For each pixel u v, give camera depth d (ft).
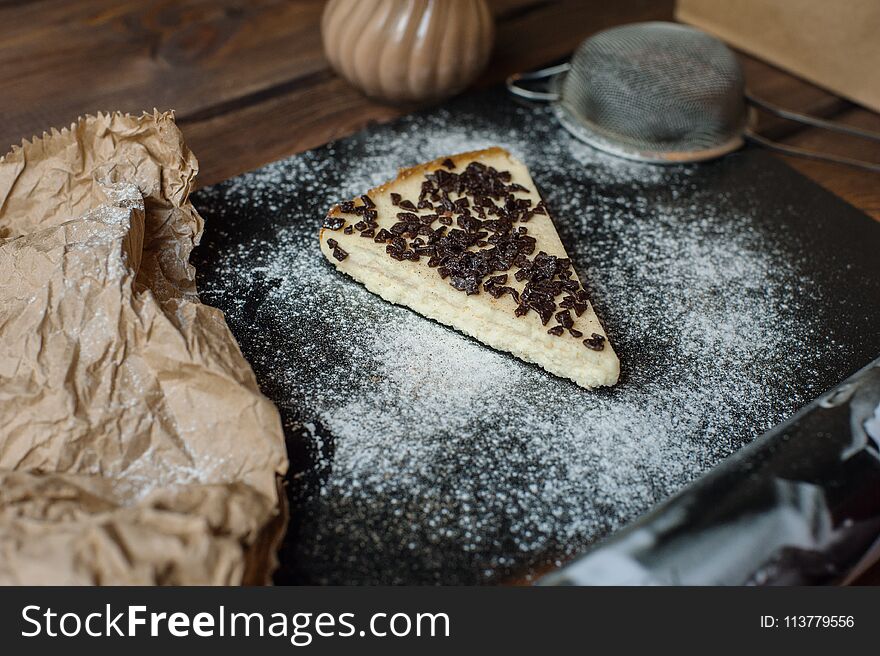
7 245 1.13
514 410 1.16
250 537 0.97
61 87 1.57
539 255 1.28
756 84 1.67
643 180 1.47
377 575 1.01
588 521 1.06
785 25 1.66
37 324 1.07
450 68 1.51
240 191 1.40
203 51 1.68
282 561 1.02
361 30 1.49
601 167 1.49
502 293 1.23
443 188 1.37
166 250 1.25
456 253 1.28
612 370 1.17
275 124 1.53
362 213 1.33
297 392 1.16
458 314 1.24
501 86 1.64
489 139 1.53
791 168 1.51
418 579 1.01
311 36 1.74
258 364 1.18
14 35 1.68
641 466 1.11
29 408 1.03
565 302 1.23
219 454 1.03
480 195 1.36
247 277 1.28
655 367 1.21
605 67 1.49
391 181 1.38
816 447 1.03
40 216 1.23
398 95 1.55
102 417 1.04
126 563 0.89
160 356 1.07
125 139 1.26
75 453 1.02
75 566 0.88
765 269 1.34
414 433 1.12
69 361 1.05
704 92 1.47
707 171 1.50
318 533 1.04
